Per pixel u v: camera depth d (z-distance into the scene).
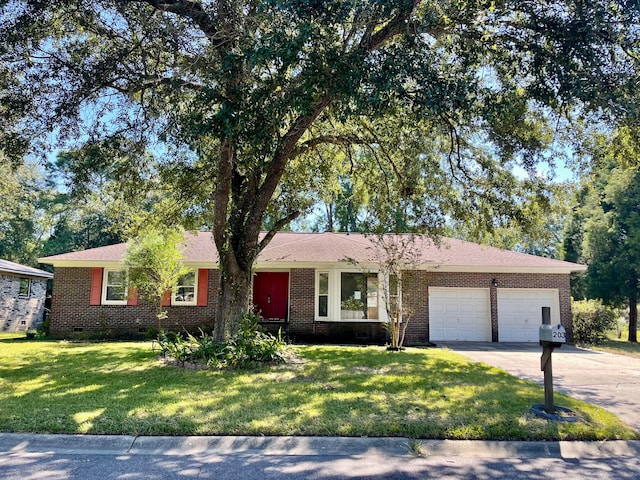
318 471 4.46
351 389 7.41
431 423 5.59
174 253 15.28
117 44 9.70
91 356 11.22
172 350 10.19
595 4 7.13
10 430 5.34
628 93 7.34
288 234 21.31
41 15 8.62
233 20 8.12
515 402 6.63
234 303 10.70
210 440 5.19
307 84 7.31
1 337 17.80
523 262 17.53
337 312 16.77
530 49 8.03
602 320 18.41
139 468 4.50
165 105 9.45
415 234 13.75
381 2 7.13
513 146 10.17
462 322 17.38
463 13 7.85
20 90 9.08
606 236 21.62
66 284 17.28
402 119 10.15
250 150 7.87
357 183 15.40
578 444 5.25
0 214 28.50
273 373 8.83
